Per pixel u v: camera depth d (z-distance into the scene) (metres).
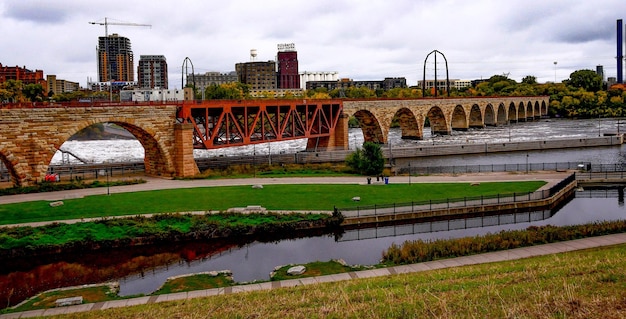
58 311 32.28
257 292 33.25
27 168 68.25
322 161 107.56
